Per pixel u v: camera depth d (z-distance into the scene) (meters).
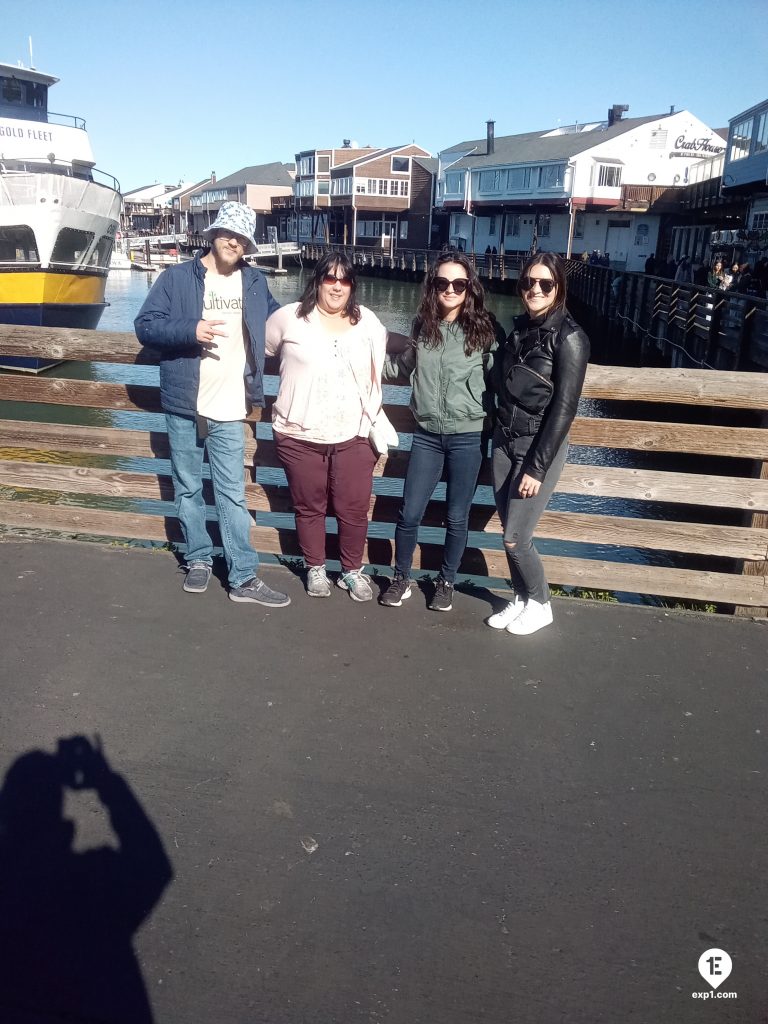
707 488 3.86
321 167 72.50
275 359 4.01
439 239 67.12
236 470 3.77
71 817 2.49
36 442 4.49
